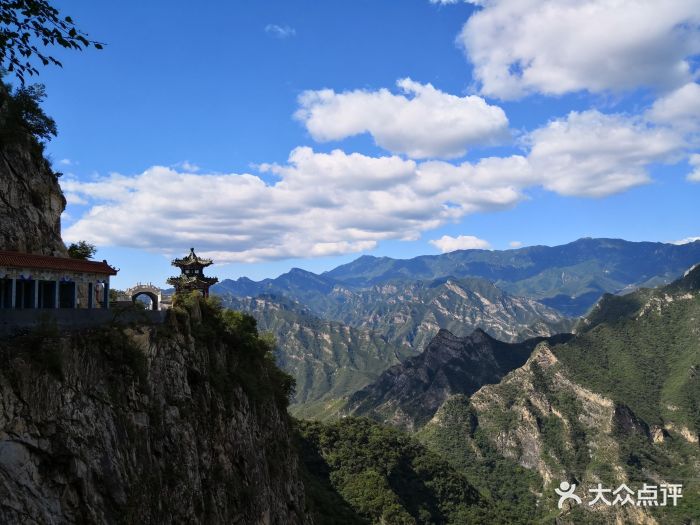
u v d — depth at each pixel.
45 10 27.34
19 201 61.09
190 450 59.06
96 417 45.75
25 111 65.69
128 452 48.62
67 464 41.19
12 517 35.91
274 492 87.81
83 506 41.47
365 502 174.25
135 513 46.59
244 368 87.62
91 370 47.00
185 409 60.66
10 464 37.12
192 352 67.62
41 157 65.81
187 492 56.19
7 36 27.42
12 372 38.78
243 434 77.38
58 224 69.25
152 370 56.50
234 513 68.06
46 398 40.94
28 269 54.31
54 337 43.50
